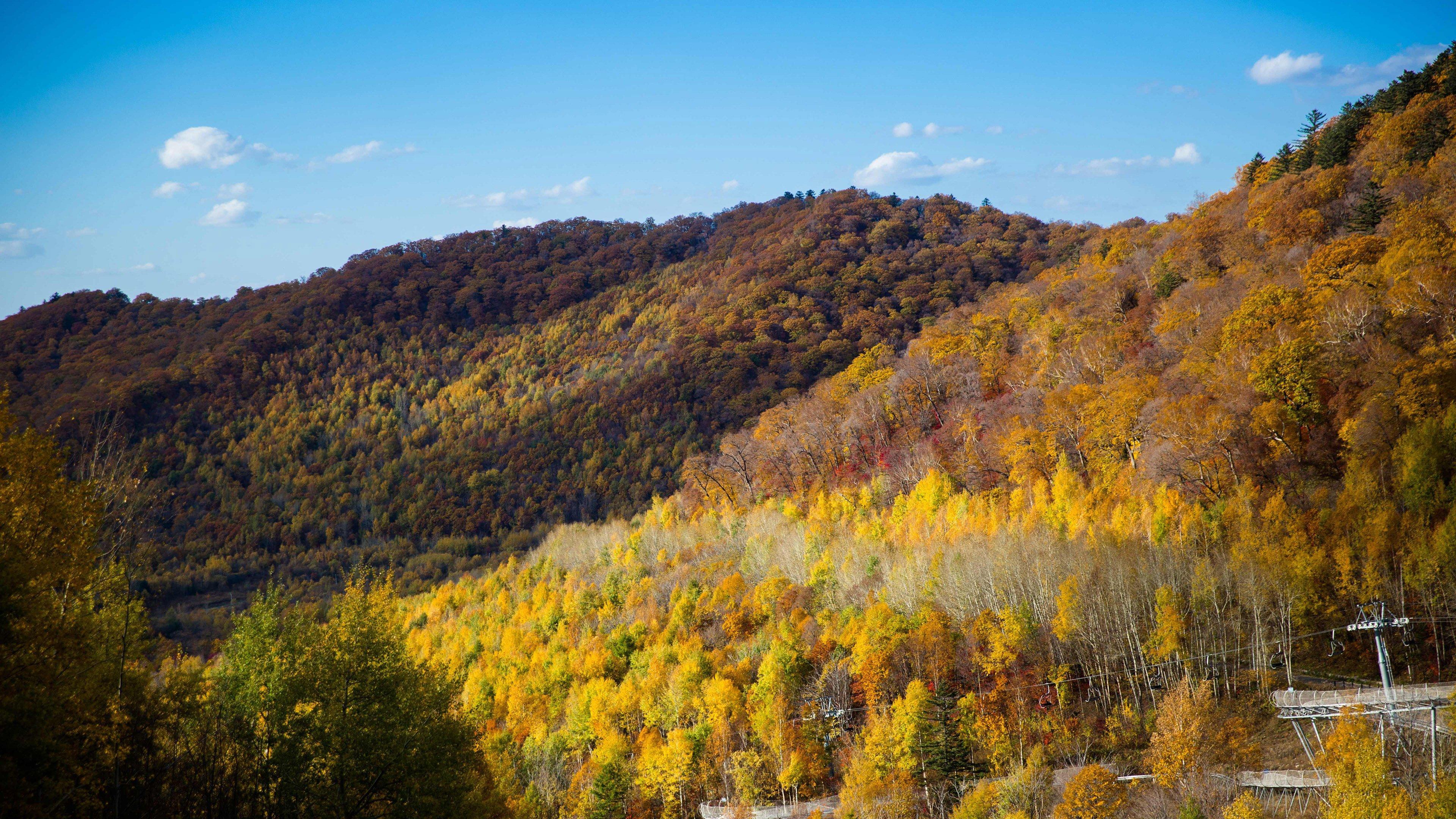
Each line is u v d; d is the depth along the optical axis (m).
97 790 26.19
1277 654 57.00
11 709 23.62
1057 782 52.94
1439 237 76.12
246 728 32.00
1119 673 60.16
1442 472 56.06
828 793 60.81
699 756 64.75
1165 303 103.12
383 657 33.62
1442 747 40.69
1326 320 72.38
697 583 95.12
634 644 86.06
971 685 63.22
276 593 36.12
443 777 33.09
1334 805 37.97
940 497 89.50
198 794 28.94
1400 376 62.69
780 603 82.62
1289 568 55.09
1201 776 46.19
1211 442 70.12
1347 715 40.84
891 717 60.53
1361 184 99.12
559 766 69.31
